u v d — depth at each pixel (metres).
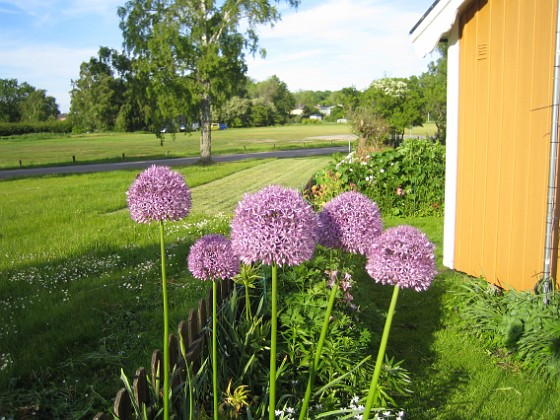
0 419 3.88
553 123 4.83
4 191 19.39
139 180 2.81
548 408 3.90
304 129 91.06
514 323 4.76
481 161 6.37
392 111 28.59
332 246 2.72
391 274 2.27
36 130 91.56
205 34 30.92
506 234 5.92
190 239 9.62
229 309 4.15
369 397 2.30
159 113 32.84
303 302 4.32
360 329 4.48
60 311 5.96
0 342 5.14
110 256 8.47
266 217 2.29
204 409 3.39
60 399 4.15
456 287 6.45
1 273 7.67
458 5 6.29
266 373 3.85
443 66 38.56
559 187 5.15
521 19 5.57
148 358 4.74
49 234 10.51
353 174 11.94
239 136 72.19
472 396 4.10
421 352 4.87
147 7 30.23
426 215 11.79
